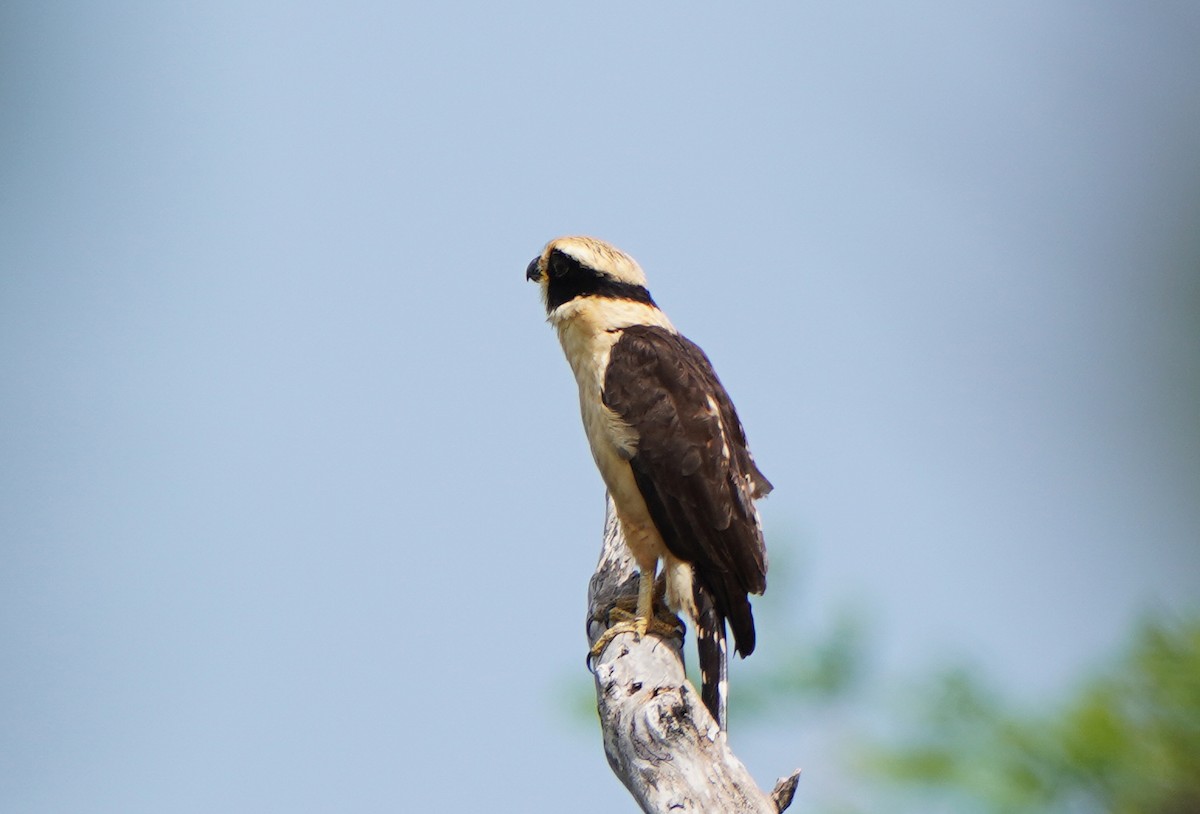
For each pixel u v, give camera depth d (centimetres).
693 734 1053
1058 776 1036
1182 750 998
